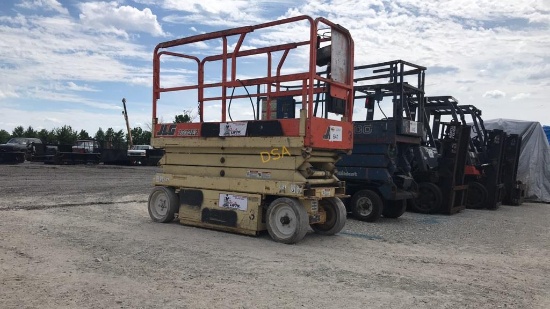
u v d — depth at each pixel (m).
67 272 5.54
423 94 12.89
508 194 16.97
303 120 7.39
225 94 8.82
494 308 4.82
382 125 11.25
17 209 10.39
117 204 11.96
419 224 10.85
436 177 12.94
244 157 8.27
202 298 4.77
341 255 6.95
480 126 17.08
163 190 9.34
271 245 7.46
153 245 7.15
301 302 4.75
